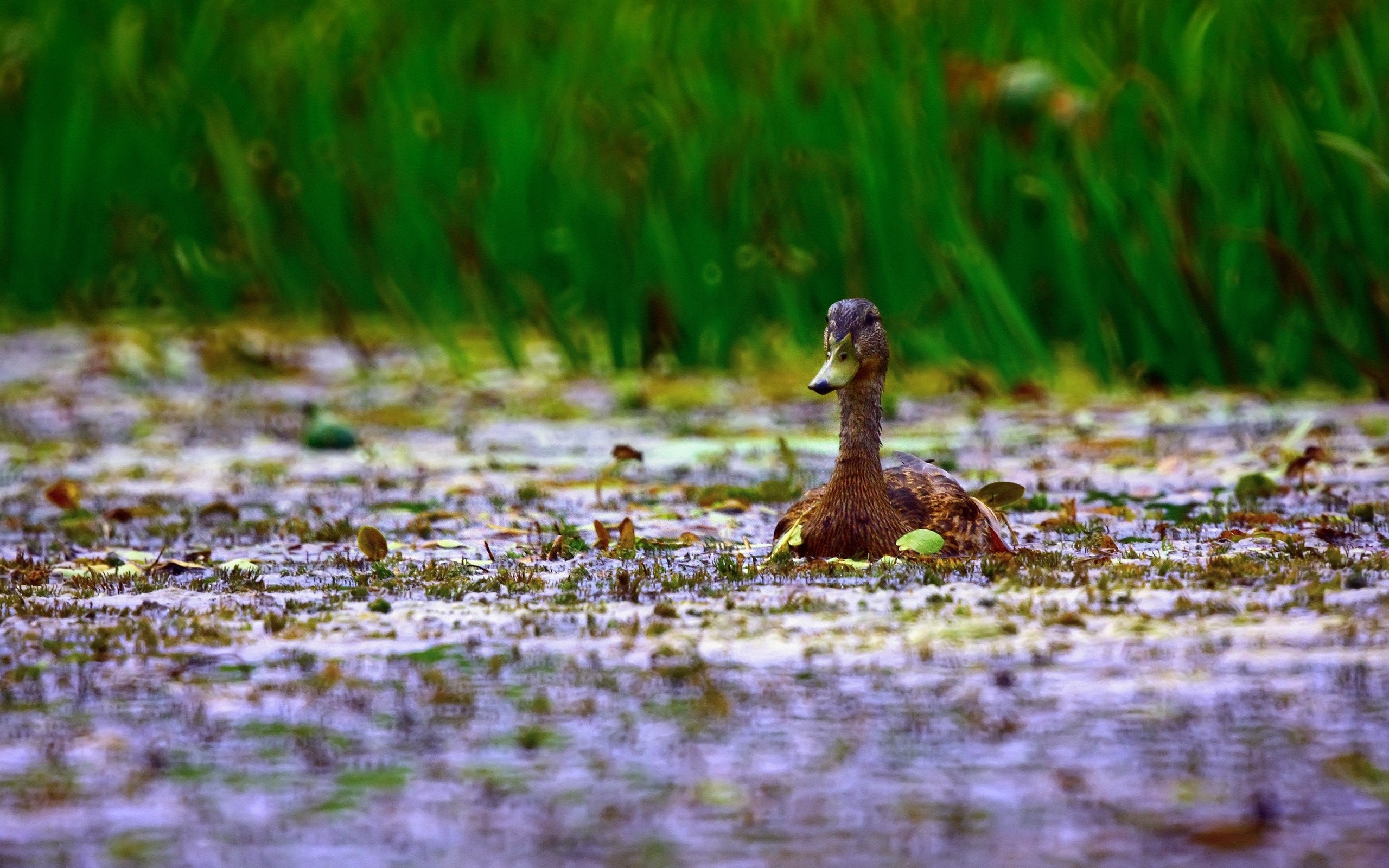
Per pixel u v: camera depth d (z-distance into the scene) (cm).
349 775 608
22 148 2719
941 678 707
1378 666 705
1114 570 907
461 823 560
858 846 534
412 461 1526
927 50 2058
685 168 2139
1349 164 1783
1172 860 519
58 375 2211
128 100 2645
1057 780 586
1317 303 1784
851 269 2025
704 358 2144
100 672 745
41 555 1089
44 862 533
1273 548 991
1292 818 549
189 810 576
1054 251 1997
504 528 1140
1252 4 1847
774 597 870
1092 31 2058
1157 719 647
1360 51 1800
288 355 2355
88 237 2670
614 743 637
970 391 1900
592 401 1911
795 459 1468
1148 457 1436
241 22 2705
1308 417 1645
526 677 725
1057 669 716
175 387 2123
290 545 1101
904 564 937
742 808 568
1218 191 1866
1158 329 1892
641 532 1123
